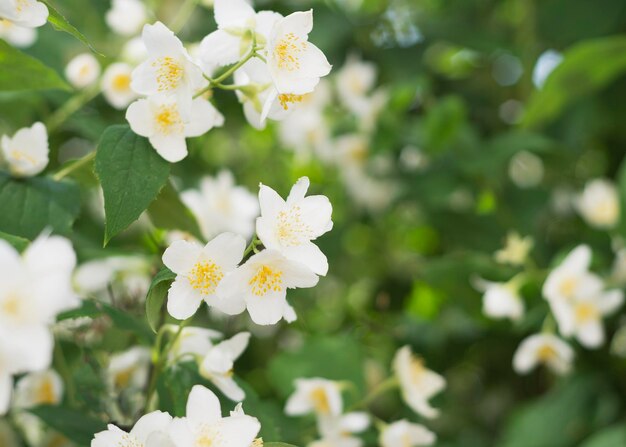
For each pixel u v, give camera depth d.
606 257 0.99
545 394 0.97
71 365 0.65
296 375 0.79
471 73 1.20
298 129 1.04
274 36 0.48
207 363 0.51
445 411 0.97
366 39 1.10
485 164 0.96
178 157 0.50
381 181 1.06
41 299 0.42
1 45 0.52
